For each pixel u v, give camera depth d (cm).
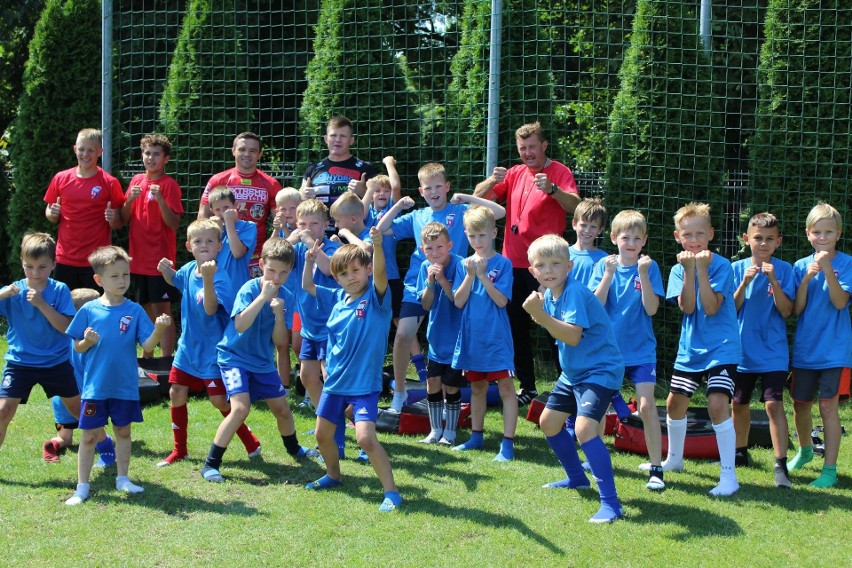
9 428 560
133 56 973
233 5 871
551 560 374
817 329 495
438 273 532
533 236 656
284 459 513
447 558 374
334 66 830
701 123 752
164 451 525
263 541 389
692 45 753
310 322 544
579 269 543
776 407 493
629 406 598
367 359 446
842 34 728
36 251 473
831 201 736
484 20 786
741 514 435
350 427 588
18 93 1178
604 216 552
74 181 741
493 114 721
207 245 509
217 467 476
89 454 443
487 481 478
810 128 737
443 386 564
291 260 477
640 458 538
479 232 539
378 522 413
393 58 832
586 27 805
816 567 373
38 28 880
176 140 862
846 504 453
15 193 903
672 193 756
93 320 452
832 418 489
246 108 870
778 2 737
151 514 421
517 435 581
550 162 668
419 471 495
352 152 830
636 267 503
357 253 447
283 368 656
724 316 482
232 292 514
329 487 464
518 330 668
